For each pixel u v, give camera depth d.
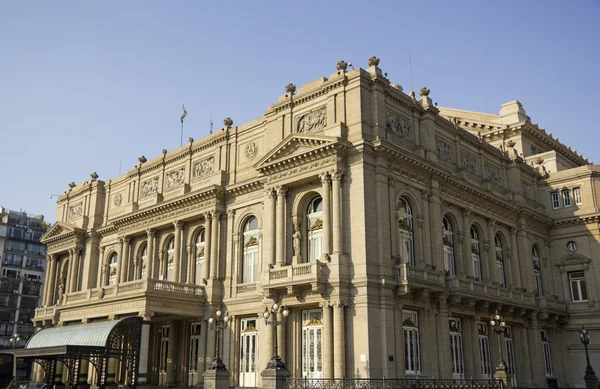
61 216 69.12
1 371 44.12
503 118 65.94
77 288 61.50
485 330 46.75
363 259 36.97
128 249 56.91
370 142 39.31
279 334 39.41
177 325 49.69
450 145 48.50
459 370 42.81
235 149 49.69
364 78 41.00
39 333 47.72
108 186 63.44
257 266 45.16
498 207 52.28
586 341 43.03
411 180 42.09
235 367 43.75
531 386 49.66
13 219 110.88
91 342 41.09
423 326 39.59
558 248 58.41
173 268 50.72
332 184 39.31
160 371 50.62
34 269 109.69
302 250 41.38
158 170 57.00
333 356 36.22
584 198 57.41
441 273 40.91
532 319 51.62
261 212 45.53
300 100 44.22
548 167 63.16
